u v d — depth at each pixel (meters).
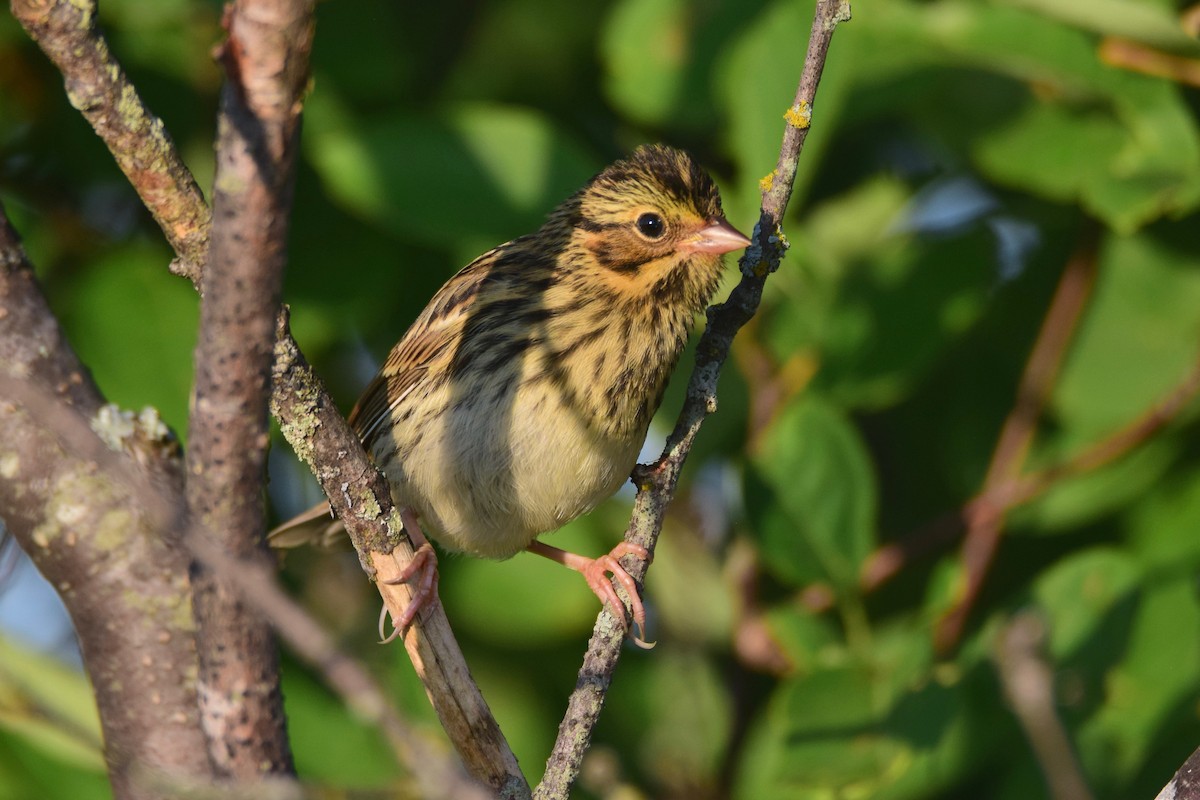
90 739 8.36
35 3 5.76
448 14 11.64
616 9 11.21
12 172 10.81
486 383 9.67
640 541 8.05
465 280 10.13
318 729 10.12
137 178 6.09
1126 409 10.50
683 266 9.95
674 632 11.63
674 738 11.41
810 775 9.55
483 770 7.75
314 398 7.34
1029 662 6.73
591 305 9.82
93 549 8.10
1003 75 10.33
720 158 11.87
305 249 10.66
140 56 10.45
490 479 9.66
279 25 5.10
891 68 10.05
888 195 11.17
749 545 10.74
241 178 5.30
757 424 10.62
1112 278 10.61
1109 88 9.76
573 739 7.38
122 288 10.29
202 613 6.73
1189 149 9.85
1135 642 9.68
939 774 9.46
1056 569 9.80
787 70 9.79
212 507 5.87
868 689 9.66
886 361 10.54
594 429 9.64
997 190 11.22
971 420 11.12
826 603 10.32
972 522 10.52
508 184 10.12
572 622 10.85
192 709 8.12
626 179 10.03
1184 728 9.69
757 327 10.69
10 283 8.14
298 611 4.89
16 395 4.72
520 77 11.72
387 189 9.96
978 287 10.51
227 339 5.59
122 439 8.19
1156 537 10.38
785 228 10.09
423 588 7.81
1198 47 9.50
